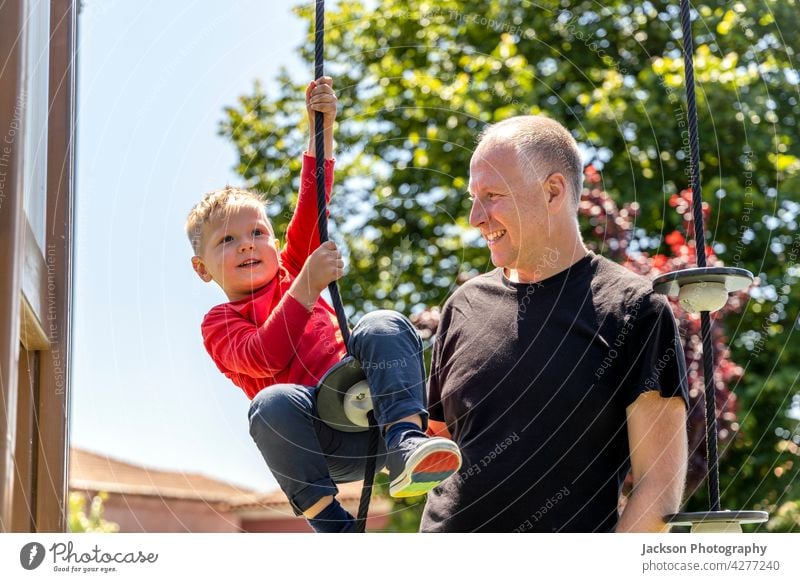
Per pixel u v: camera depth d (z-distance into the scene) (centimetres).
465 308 300
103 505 1024
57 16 321
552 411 272
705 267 248
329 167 309
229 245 322
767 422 679
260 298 318
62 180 315
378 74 793
